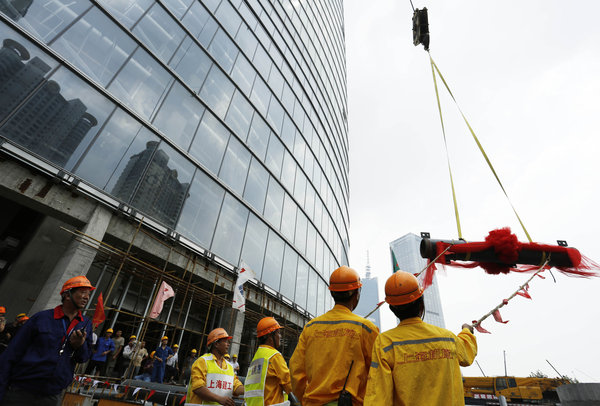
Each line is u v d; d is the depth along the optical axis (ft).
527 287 8.06
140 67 33.17
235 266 37.32
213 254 34.50
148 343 40.81
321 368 6.94
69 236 30.58
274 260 46.70
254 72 54.70
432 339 6.23
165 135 33.42
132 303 36.76
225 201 39.34
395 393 5.96
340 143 103.40
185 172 34.63
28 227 29.71
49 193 22.89
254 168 47.11
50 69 25.31
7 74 22.66
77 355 9.03
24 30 24.35
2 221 28.55
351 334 7.06
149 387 15.76
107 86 29.22
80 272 22.70
